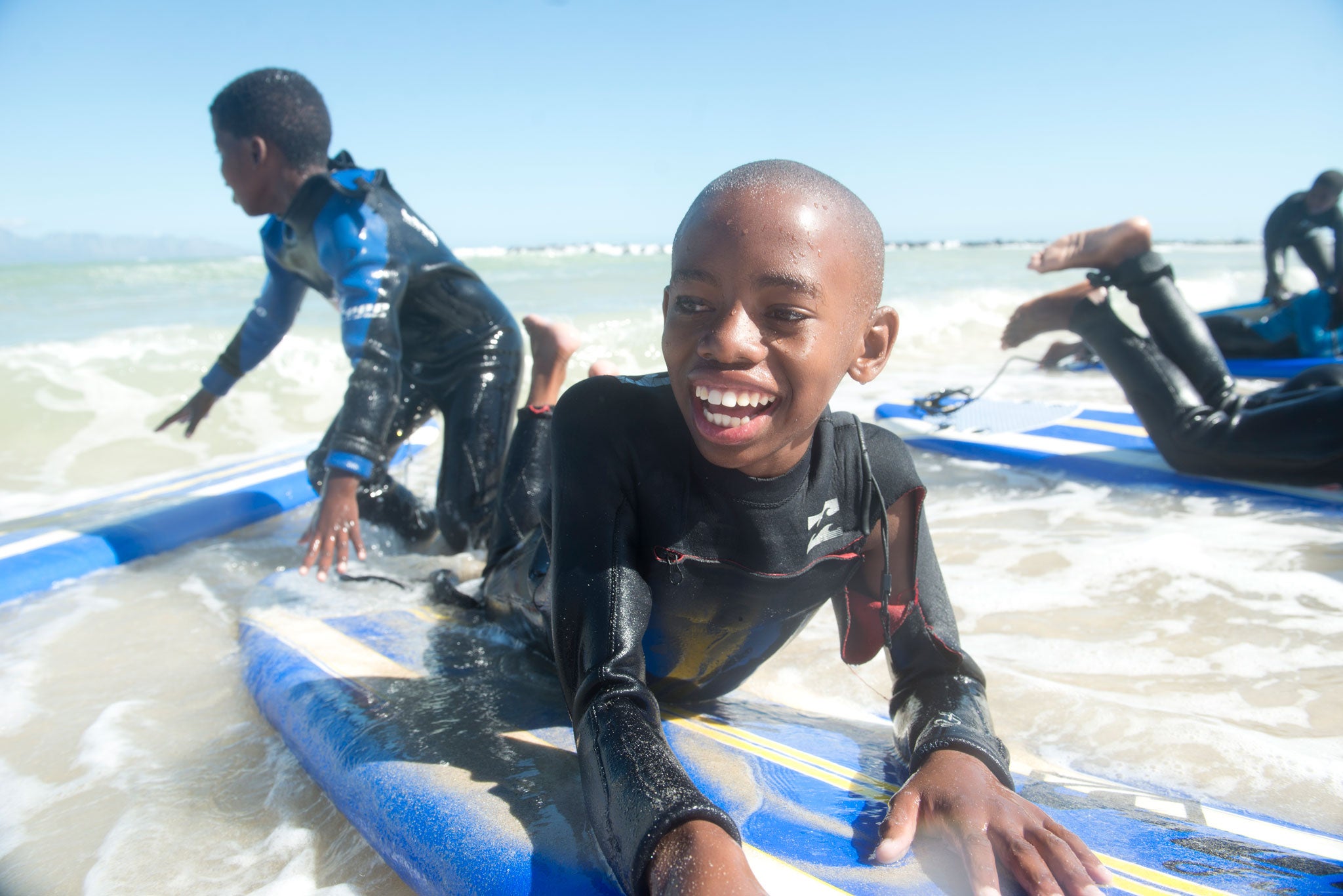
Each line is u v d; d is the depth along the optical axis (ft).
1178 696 6.65
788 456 4.33
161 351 22.36
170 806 5.41
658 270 55.88
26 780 5.74
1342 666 7.02
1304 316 20.18
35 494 13.17
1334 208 25.50
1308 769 5.59
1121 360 12.41
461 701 5.90
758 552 4.54
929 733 4.50
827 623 8.14
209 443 16.26
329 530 8.32
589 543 4.51
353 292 9.37
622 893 3.83
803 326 3.81
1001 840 3.80
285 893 4.60
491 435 10.36
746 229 3.75
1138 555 9.27
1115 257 12.23
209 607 8.73
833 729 5.79
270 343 11.92
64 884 4.73
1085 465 12.86
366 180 9.93
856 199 4.14
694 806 3.51
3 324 30.25
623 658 4.23
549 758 5.05
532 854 4.14
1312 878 3.86
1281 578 8.65
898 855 3.90
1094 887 3.57
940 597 5.06
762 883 3.80
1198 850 4.11
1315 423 10.97
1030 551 9.68
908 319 30.91
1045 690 6.64
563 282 44.60
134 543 10.14
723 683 5.57
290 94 9.70
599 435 4.56
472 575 9.27
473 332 10.53
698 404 3.98
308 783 5.64
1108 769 5.66
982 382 20.70
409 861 4.44
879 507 4.82
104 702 6.77
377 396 8.77
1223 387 12.07
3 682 7.06
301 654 6.81
